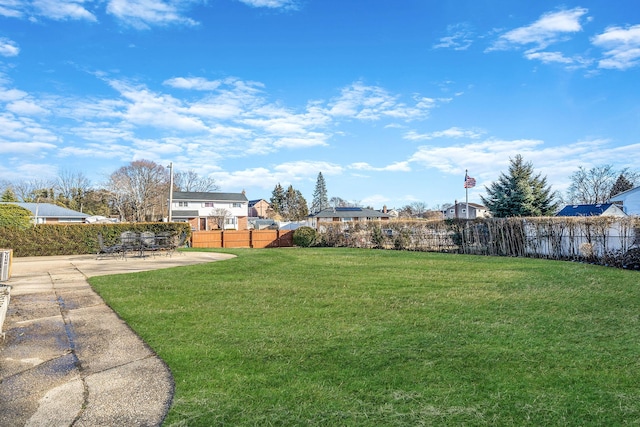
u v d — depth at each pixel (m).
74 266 11.09
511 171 27.02
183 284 7.64
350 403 2.71
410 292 6.84
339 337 4.23
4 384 3.10
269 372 3.27
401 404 2.69
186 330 4.52
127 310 5.48
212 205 49.06
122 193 48.62
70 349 3.93
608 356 3.61
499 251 15.86
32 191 50.75
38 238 15.42
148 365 3.47
